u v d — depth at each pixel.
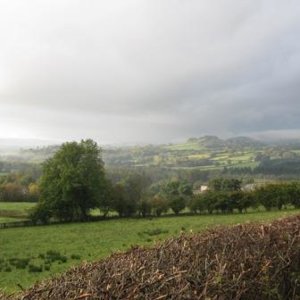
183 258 6.46
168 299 5.13
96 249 36.50
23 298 5.26
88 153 75.50
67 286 5.47
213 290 5.57
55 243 42.69
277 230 8.47
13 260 32.16
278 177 183.25
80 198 73.38
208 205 75.12
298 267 7.40
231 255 6.65
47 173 74.06
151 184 125.94
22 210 82.62
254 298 6.13
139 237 43.81
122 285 5.20
